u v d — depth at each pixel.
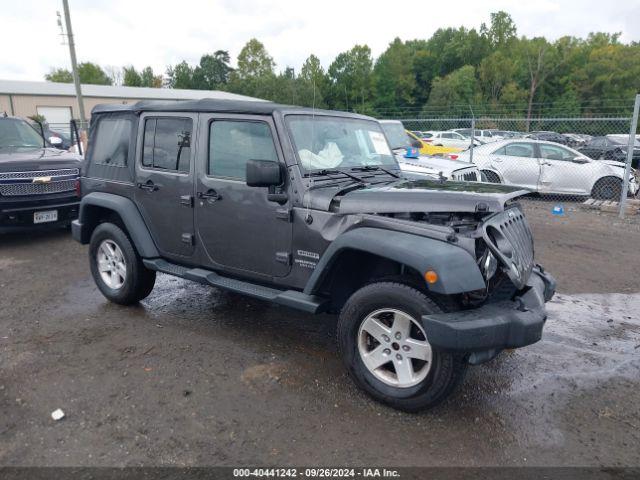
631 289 6.18
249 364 4.07
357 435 3.17
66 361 4.10
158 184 4.65
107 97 45.38
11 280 6.22
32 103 40.94
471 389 3.74
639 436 3.21
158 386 3.72
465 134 32.94
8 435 3.14
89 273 6.52
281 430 3.21
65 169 8.16
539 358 4.29
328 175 3.99
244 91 80.00
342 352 3.58
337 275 3.74
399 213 3.47
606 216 10.84
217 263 4.39
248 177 3.62
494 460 2.95
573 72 76.19
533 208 11.82
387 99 68.94
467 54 89.31
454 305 3.22
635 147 18.64
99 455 2.96
